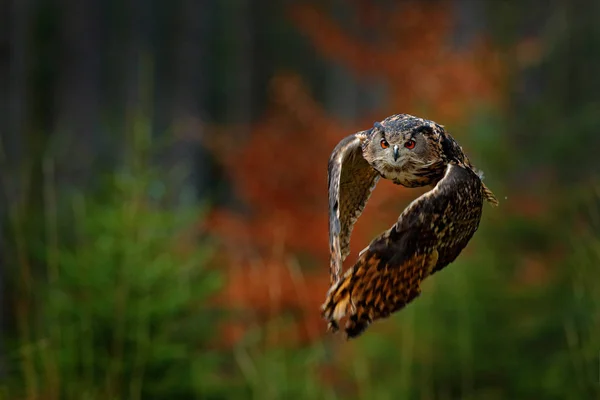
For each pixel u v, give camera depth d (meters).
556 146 13.77
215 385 9.18
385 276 3.00
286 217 16.72
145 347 8.20
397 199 14.58
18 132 11.98
